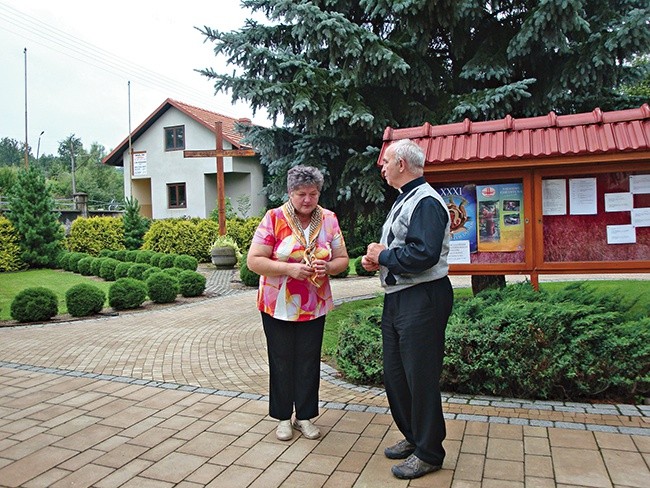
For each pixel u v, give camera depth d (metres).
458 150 5.11
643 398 3.97
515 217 5.08
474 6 6.42
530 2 6.88
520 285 5.30
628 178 4.79
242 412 3.98
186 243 18.20
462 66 7.59
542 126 5.06
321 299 3.45
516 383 4.09
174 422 3.79
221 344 6.30
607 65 6.59
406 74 7.09
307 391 3.47
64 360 5.58
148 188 26.88
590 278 11.55
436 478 2.88
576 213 4.91
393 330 3.03
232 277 13.96
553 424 3.56
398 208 2.96
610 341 3.96
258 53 7.03
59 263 16.44
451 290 2.99
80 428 3.69
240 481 2.92
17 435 3.58
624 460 3.02
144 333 6.98
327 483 2.87
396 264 2.77
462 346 4.14
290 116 7.23
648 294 8.24
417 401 2.87
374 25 7.83
